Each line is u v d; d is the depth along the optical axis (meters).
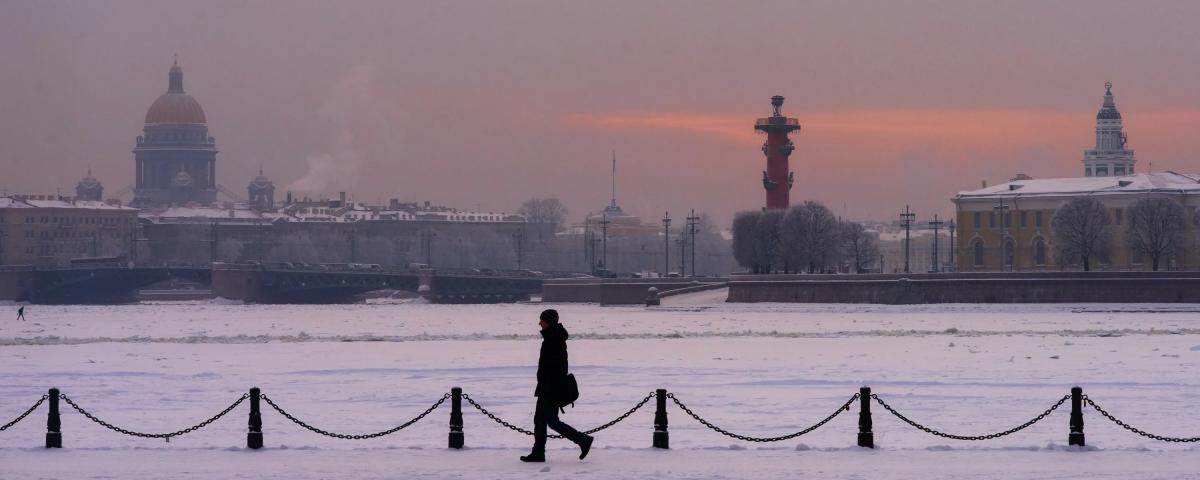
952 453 78.69
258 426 82.25
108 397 116.38
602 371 140.12
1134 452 78.69
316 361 163.00
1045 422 94.75
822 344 189.25
